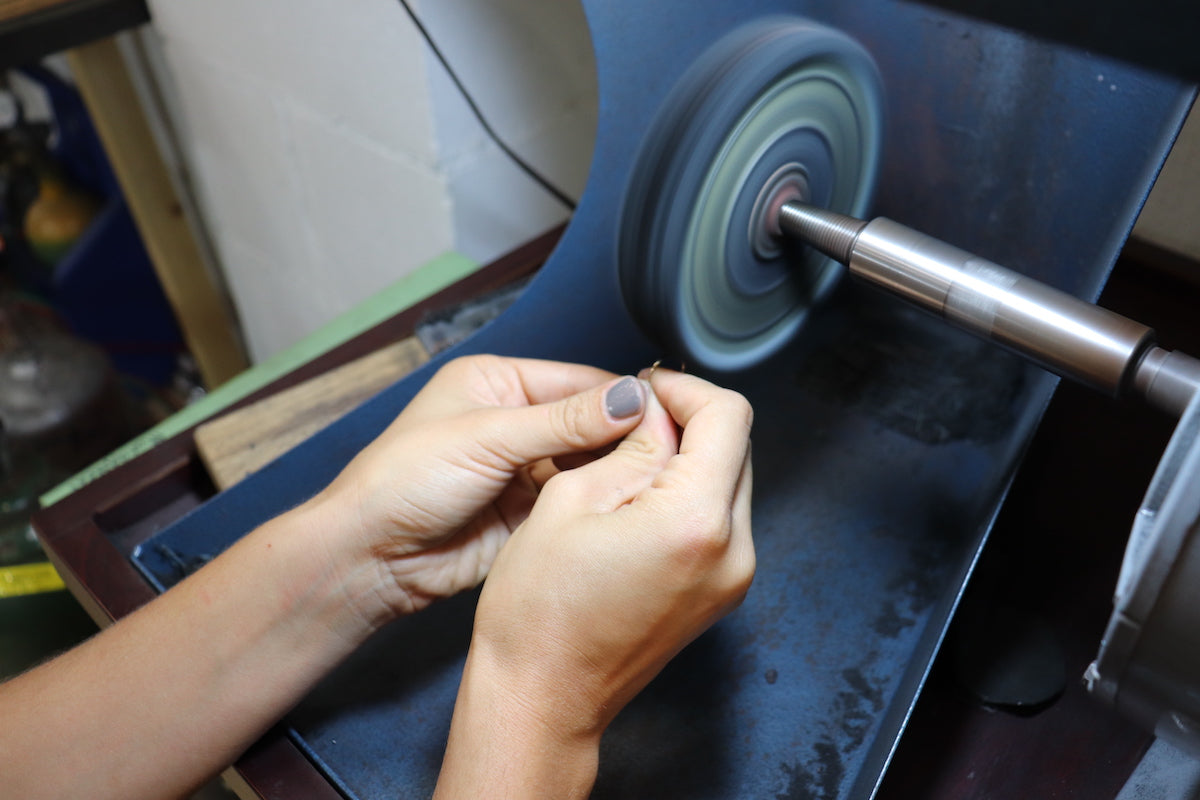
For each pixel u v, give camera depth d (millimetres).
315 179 1123
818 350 732
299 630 484
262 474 557
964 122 603
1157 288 677
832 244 565
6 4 903
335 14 895
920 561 597
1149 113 511
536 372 564
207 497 642
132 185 1178
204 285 1330
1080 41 516
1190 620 278
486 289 777
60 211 1361
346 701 523
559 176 1092
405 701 525
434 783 486
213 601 480
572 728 418
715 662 551
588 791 431
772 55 551
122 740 453
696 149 556
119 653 471
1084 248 587
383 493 477
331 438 574
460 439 480
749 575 432
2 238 1386
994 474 589
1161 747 476
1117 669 312
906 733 521
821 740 513
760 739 515
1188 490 264
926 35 579
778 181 605
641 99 523
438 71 865
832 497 638
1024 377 659
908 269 505
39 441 1158
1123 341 412
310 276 1295
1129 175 537
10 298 1409
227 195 1312
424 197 991
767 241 628
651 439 476
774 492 644
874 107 643
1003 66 560
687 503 411
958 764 507
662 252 589
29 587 762
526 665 416
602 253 608
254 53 1034
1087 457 641
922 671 450
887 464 654
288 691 483
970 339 705
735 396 469
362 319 895
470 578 549
